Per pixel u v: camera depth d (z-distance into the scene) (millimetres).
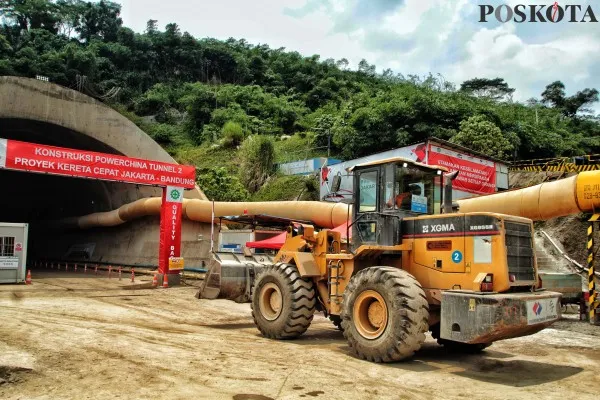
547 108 52656
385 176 8188
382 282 7051
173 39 68750
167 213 19406
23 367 5781
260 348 7895
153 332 8930
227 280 10797
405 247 7809
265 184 30875
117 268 26219
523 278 6934
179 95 56719
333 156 34906
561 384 6168
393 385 5887
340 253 9031
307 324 8766
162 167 19328
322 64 67062
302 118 48812
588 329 11000
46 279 21234
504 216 6832
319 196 26938
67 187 33094
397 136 29766
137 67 64562
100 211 31078
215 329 9945
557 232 19125
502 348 8758
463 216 7160
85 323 9531
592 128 47469
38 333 7824
